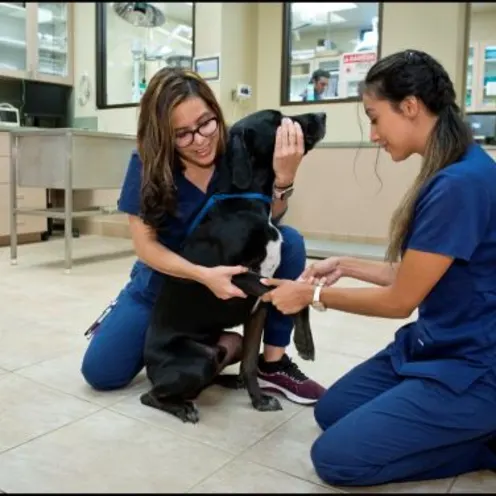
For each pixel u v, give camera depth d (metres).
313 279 1.41
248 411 1.53
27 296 2.81
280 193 1.49
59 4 5.35
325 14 5.32
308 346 1.41
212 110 1.41
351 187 4.32
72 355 1.96
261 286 1.35
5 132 4.26
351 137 5.02
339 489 1.15
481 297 1.16
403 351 1.32
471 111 4.60
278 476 1.19
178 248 1.58
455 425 1.14
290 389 1.60
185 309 1.48
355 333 2.30
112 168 3.70
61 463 1.22
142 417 1.47
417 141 1.20
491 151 3.80
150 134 1.41
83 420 1.45
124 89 5.60
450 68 4.48
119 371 1.63
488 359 1.15
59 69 5.46
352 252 3.83
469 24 4.51
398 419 1.14
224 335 1.65
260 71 5.42
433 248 1.11
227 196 1.45
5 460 1.23
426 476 1.21
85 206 5.10
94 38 5.35
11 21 5.05
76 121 5.58
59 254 4.07
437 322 1.21
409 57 1.16
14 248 3.66
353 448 1.13
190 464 1.23
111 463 1.23
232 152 1.44
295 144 1.42
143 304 1.69
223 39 4.97
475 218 1.11
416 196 1.17
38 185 3.57
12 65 5.09
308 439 1.37
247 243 1.41
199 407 1.55
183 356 1.45
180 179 1.50
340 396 1.37
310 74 5.29
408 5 4.59
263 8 5.33
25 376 1.75
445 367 1.15
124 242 4.72
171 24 5.77
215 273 1.36
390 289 1.20
